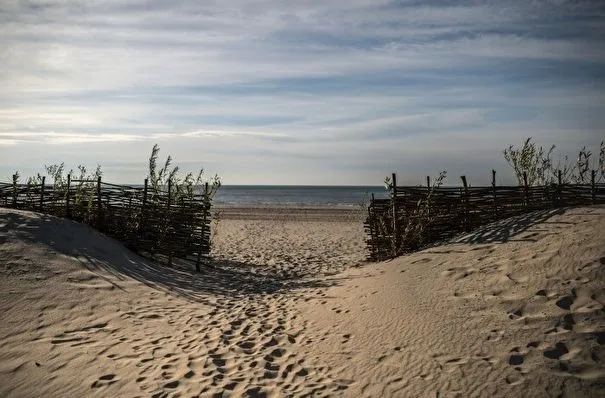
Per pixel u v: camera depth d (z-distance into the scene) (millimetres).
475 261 6035
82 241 7809
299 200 58000
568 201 7535
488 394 3355
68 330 5133
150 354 4691
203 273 9148
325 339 4895
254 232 17047
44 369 4309
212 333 5320
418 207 8352
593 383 3217
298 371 4234
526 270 5145
